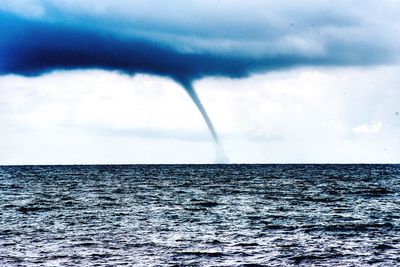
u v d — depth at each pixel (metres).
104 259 28.11
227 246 31.84
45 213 48.88
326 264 27.08
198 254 29.42
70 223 41.81
